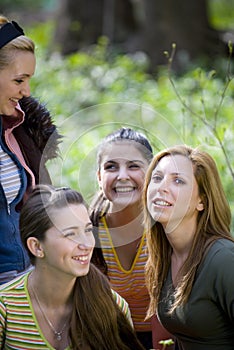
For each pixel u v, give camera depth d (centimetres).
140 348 716
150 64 2442
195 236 708
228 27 2869
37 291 695
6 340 696
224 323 704
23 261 764
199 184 706
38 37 2819
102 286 705
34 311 692
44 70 1970
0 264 756
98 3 2680
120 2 2688
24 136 786
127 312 723
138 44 2489
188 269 700
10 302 693
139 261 762
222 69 2192
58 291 690
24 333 691
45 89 1759
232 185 1134
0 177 760
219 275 684
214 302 695
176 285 718
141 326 800
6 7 3431
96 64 2125
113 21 2677
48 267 683
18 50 747
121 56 2314
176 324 716
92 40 2662
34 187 709
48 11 3469
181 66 2280
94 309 696
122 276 768
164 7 2477
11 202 764
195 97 1561
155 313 754
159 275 736
